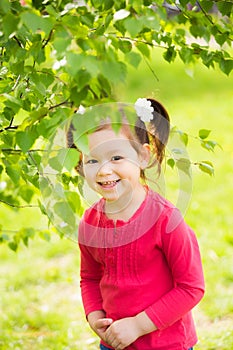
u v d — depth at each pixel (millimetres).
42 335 3750
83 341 3631
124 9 1973
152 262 2219
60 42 1703
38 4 2234
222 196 6098
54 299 4340
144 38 2463
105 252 2270
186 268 2180
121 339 2193
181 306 2180
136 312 2223
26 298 4324
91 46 1744
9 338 3623
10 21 1769
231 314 3881
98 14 2197
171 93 10492
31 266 4898
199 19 2385
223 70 2445
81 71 1702
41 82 2203
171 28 2508
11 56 2289
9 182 3168
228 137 8086
